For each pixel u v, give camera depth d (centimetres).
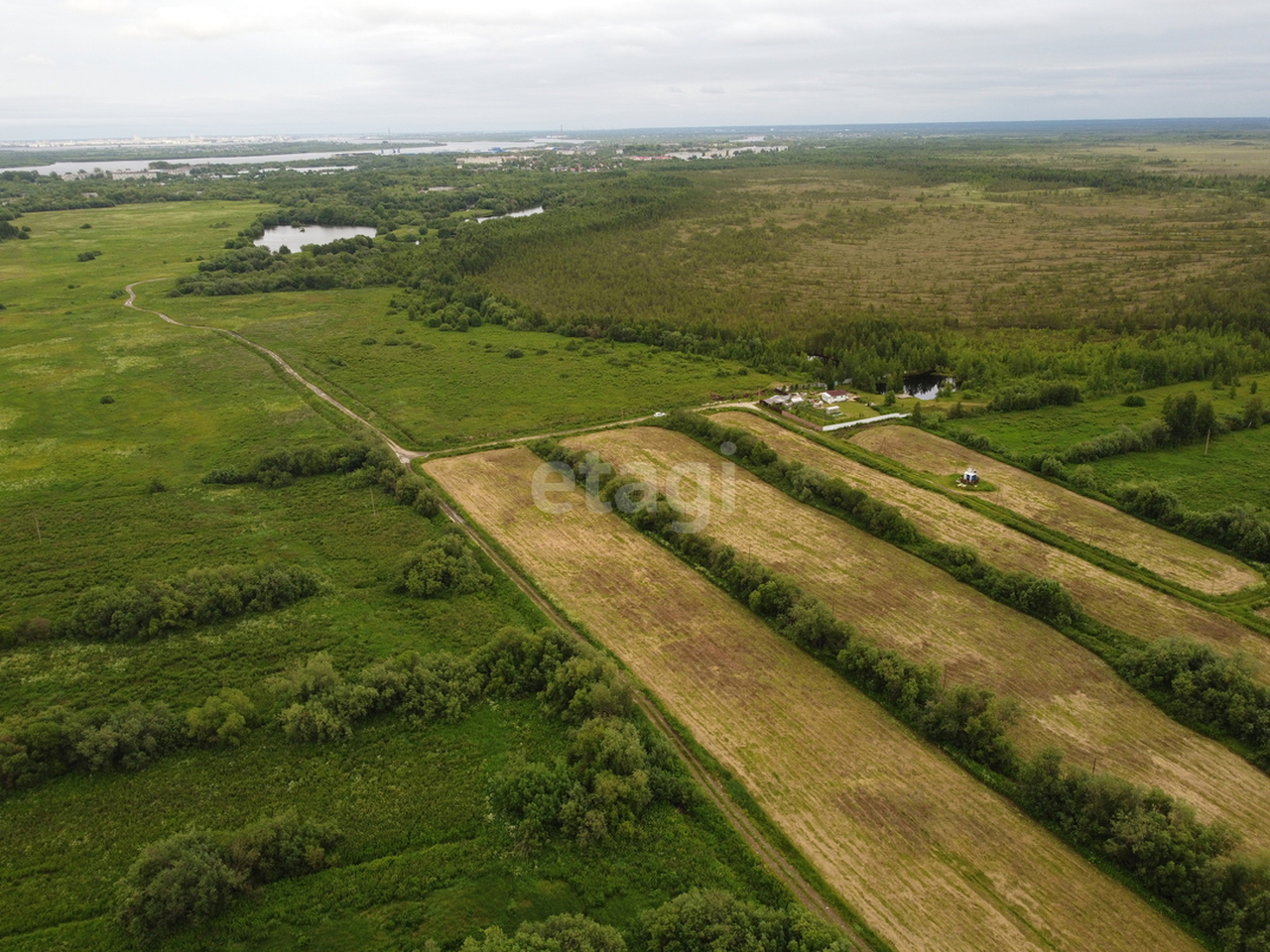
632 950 4200
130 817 4941
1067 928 4328
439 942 4228
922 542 8162
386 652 6594
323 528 8625
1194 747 5559
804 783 5284
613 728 5409
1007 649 6612
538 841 4834
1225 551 8050
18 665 6272
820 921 4231
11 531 8394
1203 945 4234
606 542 8350
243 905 4409
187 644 6619
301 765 5394
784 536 8412
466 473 9950
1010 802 5138
